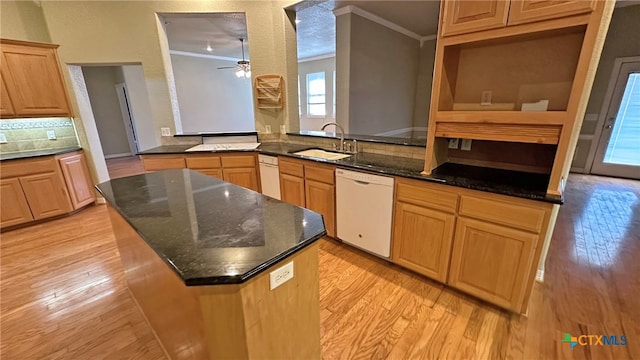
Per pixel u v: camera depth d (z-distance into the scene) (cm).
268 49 362
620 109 458
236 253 94
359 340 160
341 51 409
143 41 344
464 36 168
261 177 338
